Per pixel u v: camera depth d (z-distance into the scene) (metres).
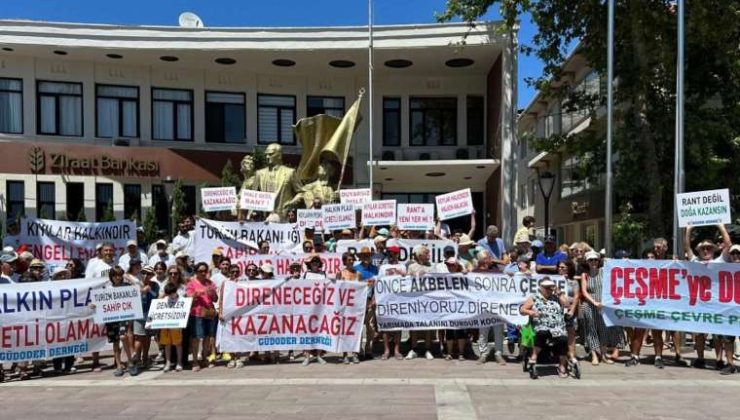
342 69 25.69
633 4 14.73
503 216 22.58
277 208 16.05
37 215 22.95
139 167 24.08
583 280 10.29
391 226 13.99
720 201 10.17
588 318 10.27
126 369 9.82
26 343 9.44
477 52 23.30
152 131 25.02
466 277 10.28
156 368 10.15
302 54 23.50
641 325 9.92
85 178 23.56
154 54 23.42
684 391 8.16
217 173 25.12
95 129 24.39
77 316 9.87
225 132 25.83
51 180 23.22
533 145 16.95
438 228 13.11
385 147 26.58
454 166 24.23
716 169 14.62
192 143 25.36
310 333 10.26
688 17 14.48
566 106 17.38
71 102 24.25
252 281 10.23
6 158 22.72
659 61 15.27
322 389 8.30
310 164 17.70
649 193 15.09
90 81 24.31
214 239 13.40
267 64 24.89
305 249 12.70
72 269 11.38
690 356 10.87
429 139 26.72
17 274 10.73
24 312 9.47
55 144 23.23
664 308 9.82
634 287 10.01
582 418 6.84
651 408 7.28
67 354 9.75
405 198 28.53
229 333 10.10
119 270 9.91
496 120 24.11
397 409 7.22
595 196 27.17
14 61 23.55
